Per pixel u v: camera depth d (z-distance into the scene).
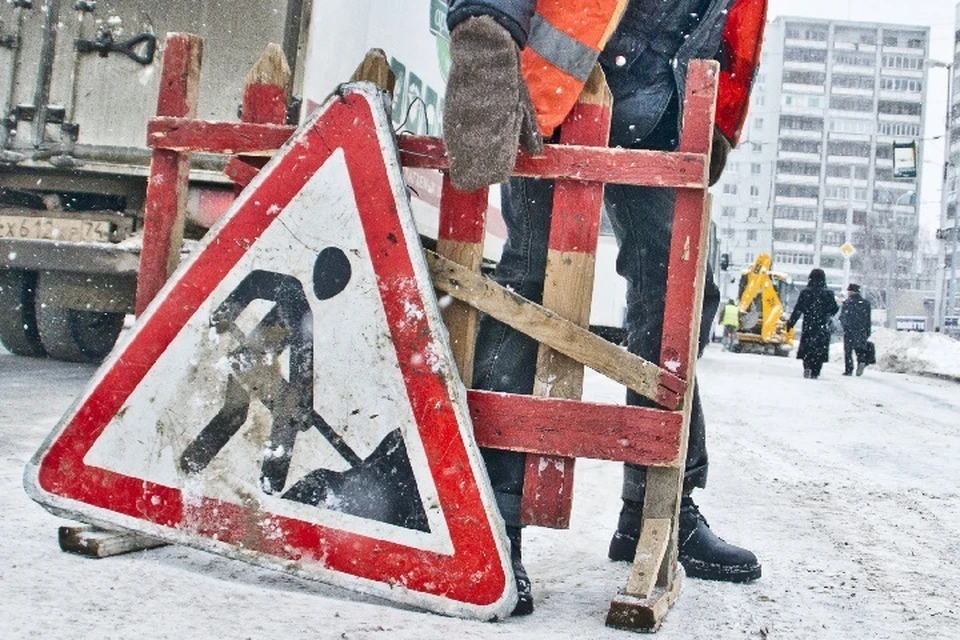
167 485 2.03
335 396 1.99
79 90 5.57
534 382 2.17
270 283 2.04
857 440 6.54
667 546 2.12
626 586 2.00
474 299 2.14
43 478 2.08
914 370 19.56
